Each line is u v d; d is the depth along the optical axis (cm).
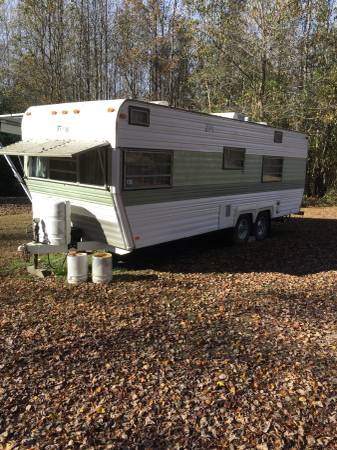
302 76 1991
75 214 786
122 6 2719
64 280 720
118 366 442
